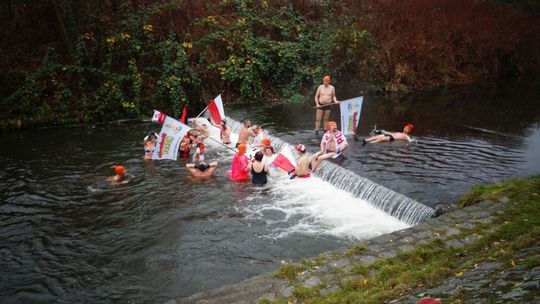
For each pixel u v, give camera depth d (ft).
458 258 20.27
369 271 20.13
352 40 72.38
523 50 89.04
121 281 23.44
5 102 54.75
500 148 40.34
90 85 60.08
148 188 35.42
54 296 22.26
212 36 67.21
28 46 61.82
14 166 41.09
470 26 83.05
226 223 29.48
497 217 23.85
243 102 66.33
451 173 33.30
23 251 26.40
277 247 26.43
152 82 63.05
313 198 33.19
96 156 43.73
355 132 44.29
